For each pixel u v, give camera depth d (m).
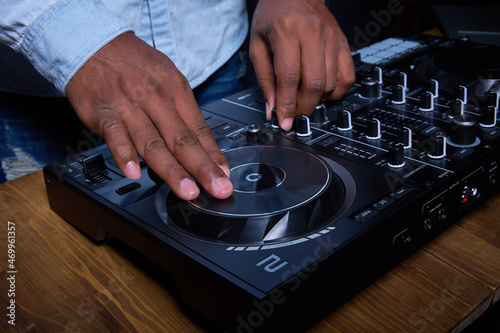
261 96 1.04
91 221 0.75
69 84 0.73
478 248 0.71
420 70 1.06
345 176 0.73
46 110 1.18
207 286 0.58
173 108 0.69
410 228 0.68
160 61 0.73
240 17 1.29
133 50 0.72
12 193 0.92
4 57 1.08
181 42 1.15
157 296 0.66
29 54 0.75
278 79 0.86
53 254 0.75
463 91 0.91
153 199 0.71
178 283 0.62
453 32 1.37
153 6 1.08
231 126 0.90
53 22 0.71
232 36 1.27
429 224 0.71
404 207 0.65
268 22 0.90
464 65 1.02
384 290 0.64
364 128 0.87
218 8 1.21
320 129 0.88
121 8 1.05
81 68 0.71
